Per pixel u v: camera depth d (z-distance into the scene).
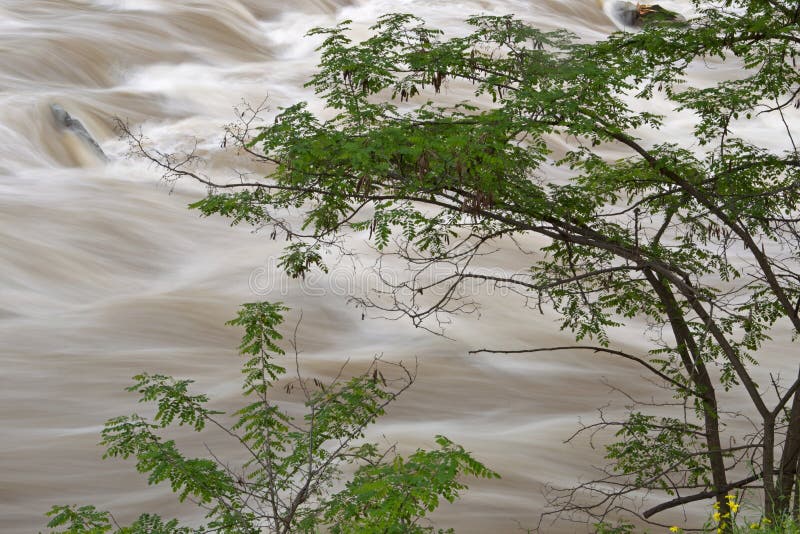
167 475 5.50
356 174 7.44
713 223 8.79
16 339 16.48
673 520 12.28
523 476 13.41
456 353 18.83
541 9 48.66
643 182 9.14
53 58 29.88
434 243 8.73
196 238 22.94
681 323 9.38
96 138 26.86
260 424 6.01
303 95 32.41
